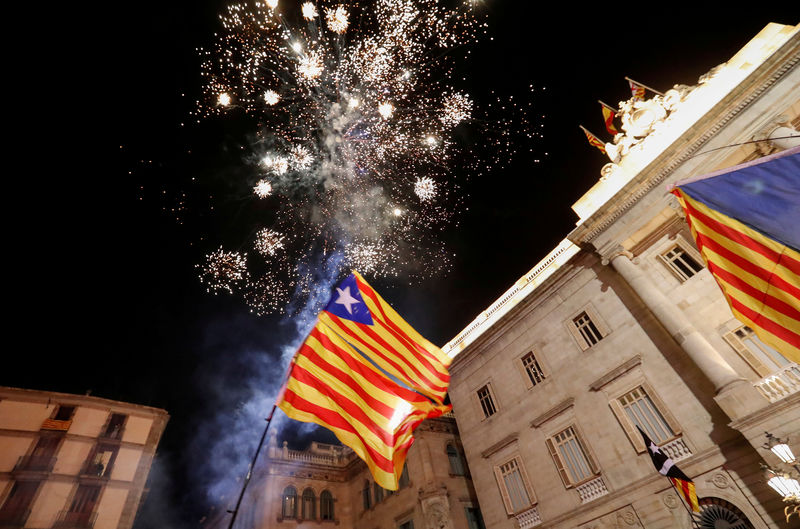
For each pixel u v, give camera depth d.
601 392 17.17
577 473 17.02
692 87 18.09
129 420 29.39
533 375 20.44
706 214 5.52
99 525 24.95
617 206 18.00
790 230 4.71
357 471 29.28
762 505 12.08
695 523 12.55
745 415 12.35
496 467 20.19
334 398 6.89
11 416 26.09
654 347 16.11
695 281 16.06
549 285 20.88
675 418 14.68
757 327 4.91
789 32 15.80
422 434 25.53
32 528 23.36
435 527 21.89
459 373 24.52
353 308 8.40
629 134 19.64
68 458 26.16
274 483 26.81
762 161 5.16
